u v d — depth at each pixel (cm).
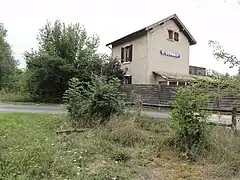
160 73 2320
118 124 822
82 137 770
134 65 2506
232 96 618
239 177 558
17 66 3222
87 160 598
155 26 2388
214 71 1059
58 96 2370
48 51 2388
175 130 723
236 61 584
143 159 633
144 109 1302
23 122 1017
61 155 591
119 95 1001
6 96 2556
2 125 912
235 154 646
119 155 636
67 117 1067
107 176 512
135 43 2508
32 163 516
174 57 2527
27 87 2458
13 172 475
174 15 2484
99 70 2300
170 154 681
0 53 2997
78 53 2394
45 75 2316
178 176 552
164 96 1894
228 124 790
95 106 963
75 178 482
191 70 2684
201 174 568
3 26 3575
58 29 2478
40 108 1702
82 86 1045
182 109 710
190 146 686
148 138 774
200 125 692
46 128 916
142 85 2048
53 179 467
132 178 522
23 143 664
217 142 678
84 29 2689
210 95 625
